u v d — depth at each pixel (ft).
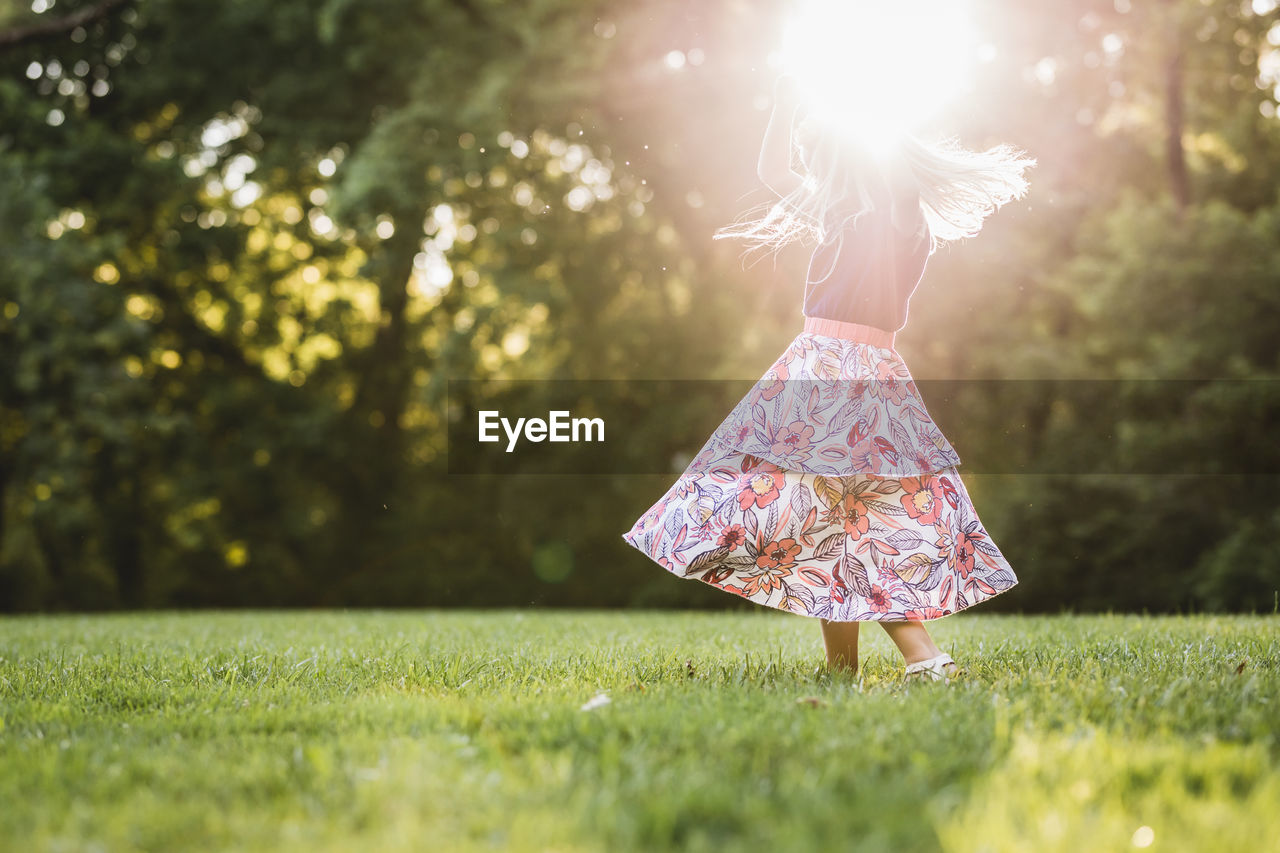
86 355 51.39
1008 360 45.19
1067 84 47.62
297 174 55.88
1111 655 13.08
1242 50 44.24
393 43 50.16
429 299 65.82
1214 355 40.24
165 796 6.70
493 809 6.27
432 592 60.70
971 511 10.82
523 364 57.41
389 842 5.79
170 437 59.72
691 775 6.72
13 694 11.08
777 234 11.53
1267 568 38.45
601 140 48.55
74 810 6.37
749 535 10.30
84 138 53.42
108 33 56.29
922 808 6.17
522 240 50.72
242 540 63.62
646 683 10.90
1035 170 46.03
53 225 50.78
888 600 10.21
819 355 10.56
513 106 46.29
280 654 14.39
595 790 6.59
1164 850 5.58
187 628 22.36
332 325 61.93
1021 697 9.28
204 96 56.85
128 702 10.38
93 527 58.80
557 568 59.00
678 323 54.90
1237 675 10.49
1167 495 41.65
